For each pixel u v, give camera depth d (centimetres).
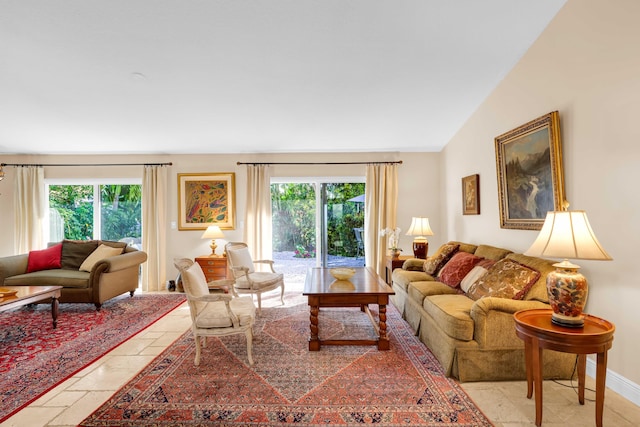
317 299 293
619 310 219
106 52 295
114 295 438
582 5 243
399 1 249
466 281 322
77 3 243
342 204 556
